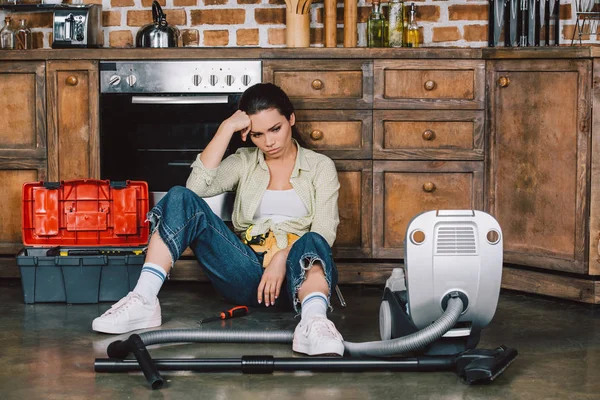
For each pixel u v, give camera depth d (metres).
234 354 2.23
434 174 3.22
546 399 1.85
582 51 2.84
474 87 3.18
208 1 3.69
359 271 3.24
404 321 2.14
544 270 3.06
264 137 2.59
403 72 3.19
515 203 3.12
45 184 3.08
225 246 2.57
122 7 3.70
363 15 3.68
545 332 2.51
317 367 2.02
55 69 3.24
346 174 3.23
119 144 3.25
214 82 3.20
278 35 3.69
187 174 3.25
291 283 2.33
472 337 2.12
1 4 3.51
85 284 2.88
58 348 2.29
